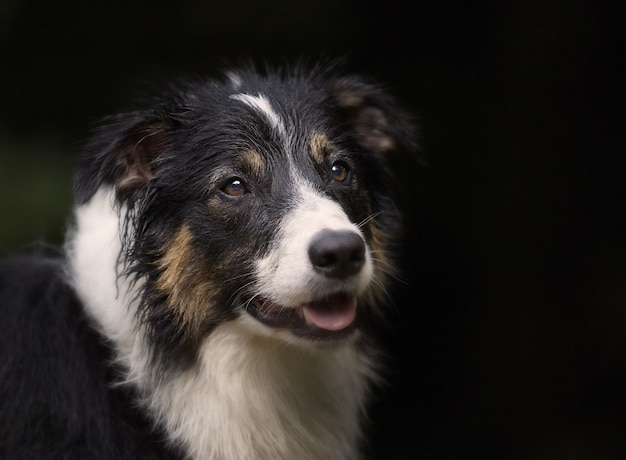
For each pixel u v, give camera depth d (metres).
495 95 9.89
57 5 9.58
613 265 9.91
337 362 5.37
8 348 5.19
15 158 8.80
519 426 9.59
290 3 10.05
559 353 9.70
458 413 9.80
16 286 5.46
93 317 5.18
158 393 5.01
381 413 9.95
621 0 9.49
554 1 9.53
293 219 4.57
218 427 5.01
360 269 4.45
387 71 10.21
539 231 9.77
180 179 4.90
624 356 9.73
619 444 9.29
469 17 10.05
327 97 5.35
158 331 4.96
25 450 4.91
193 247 4.84
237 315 4.82
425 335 10.05
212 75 8.89
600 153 9.84
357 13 10.21
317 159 4.95
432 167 10.01
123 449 4.95
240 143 4.88
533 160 9.77
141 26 9.84
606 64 9.70
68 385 5.02
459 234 10.00
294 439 5.25
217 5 9.94
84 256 5.30
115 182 4.95
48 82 9.60
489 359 9.82
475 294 9.94
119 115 5.20
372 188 5.48
